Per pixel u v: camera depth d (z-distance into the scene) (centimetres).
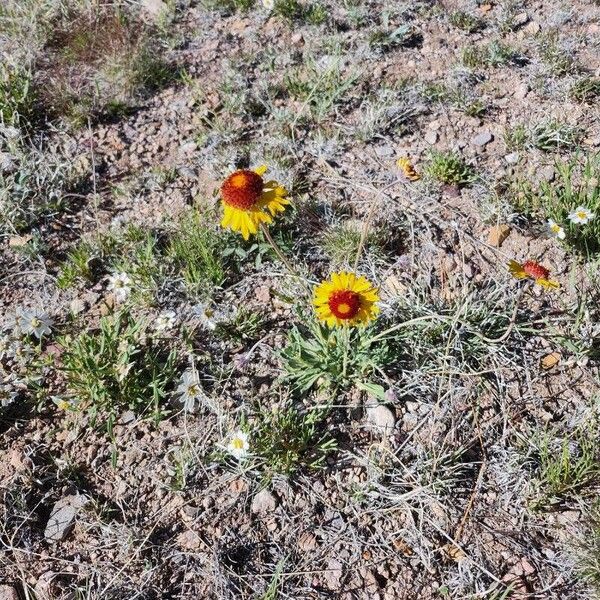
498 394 72
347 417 71
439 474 67
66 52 107
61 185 91
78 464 69
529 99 98
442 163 88
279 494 66
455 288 80
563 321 77
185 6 117
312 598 61
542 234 83
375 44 106
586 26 108
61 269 84
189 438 70
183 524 65
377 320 76
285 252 83
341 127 97
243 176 64
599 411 70
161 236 86
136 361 72
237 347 76
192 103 101
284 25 112
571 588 61
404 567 63
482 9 112
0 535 65
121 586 62
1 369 75
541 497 65
